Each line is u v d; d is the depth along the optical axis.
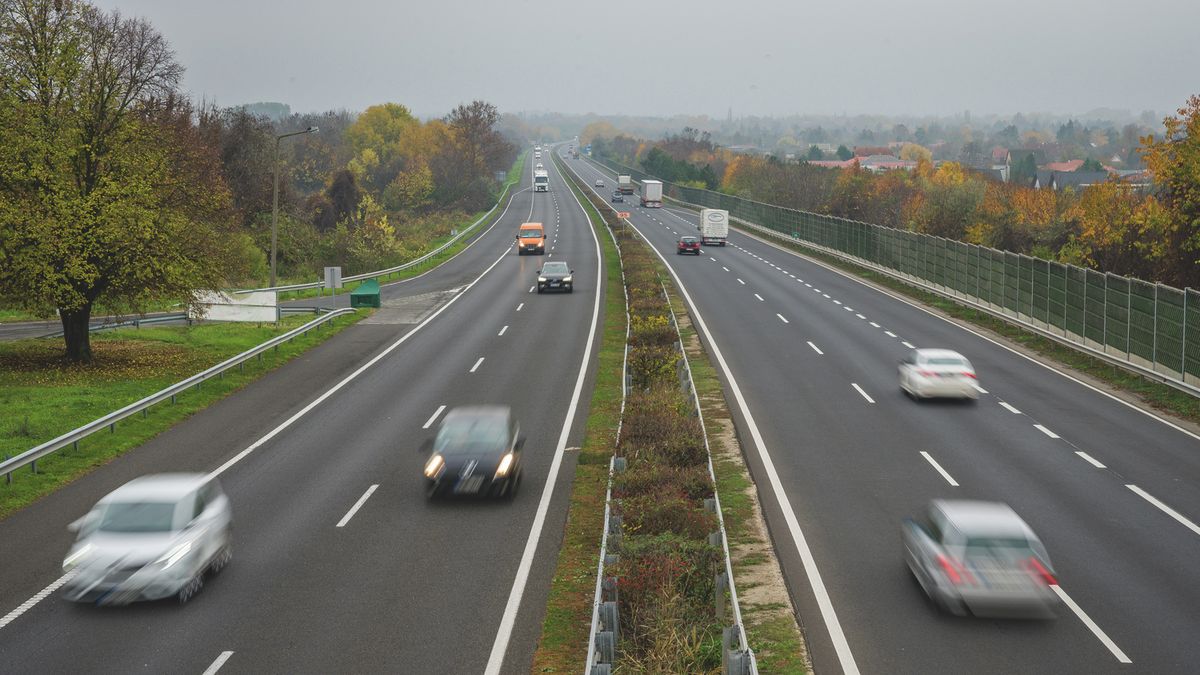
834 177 143.00
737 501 20.94
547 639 14.39
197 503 16.53
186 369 35.50
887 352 38.69
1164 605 15.23
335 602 15.64
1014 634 14.32
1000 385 32.81
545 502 21.02
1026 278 43.56
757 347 39.75
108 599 15.05
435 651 13.94
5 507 20.42
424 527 19.33
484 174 177.75
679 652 13.30
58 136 34.00
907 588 16.19
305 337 42.72
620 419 26.73
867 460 23.83
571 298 55.19
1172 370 31.62
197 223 38.12
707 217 88.56
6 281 32.84
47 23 34.66
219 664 13.38
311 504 20.75
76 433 24.19
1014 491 21.27
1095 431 26.67
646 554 15.91
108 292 35.12
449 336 43.22
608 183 194.62
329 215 99.75
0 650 13.75
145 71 37.94
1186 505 20.28
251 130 89.31
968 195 91.19
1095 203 66.88
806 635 14.48
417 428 27.34
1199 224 48.78
